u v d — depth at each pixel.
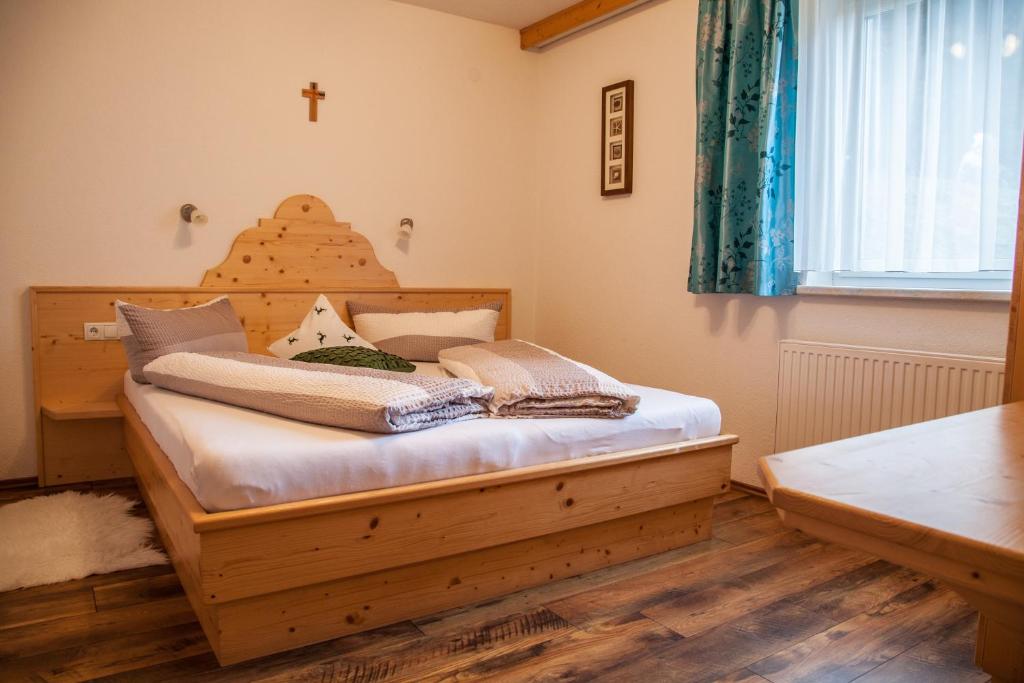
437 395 2.10
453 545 2.02
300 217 3.74
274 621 1.79
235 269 3.58
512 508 2.12
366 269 3.96
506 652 1.83
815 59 2.89
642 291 3.85
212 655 1.79
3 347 3.14
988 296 2.46
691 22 3.49
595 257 4.15
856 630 1.97
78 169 3.21
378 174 3.97
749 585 2.26
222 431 1.93
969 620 2.03
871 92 2.75
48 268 3.18
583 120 4.18
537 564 2.24
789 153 2.98
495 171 4.39
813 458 0.92
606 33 3.98
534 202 4.57
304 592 1.83
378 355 3.20
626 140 3.85
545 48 4.44
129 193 3.32
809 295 3.04
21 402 3.20
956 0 2.51
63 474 3.27
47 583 2.19
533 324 4.64
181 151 3.42
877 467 0.88
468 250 4.32
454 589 2.08
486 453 2.08
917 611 2.09
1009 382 1.89
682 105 3.56
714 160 3.24
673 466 2.50
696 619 2.03
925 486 0.79
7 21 3.03
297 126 3.71
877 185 2.76
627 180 3.86
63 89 3.15
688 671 1.75
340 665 1.75
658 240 3.74
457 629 1.95
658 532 2.54
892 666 1.78
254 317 3.62
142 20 3.30
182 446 1.93
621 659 1.80
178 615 2.00
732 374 3.39
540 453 2.20
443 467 2.01
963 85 2.51
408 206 4.08
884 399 2.71
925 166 2.61
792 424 3.05
